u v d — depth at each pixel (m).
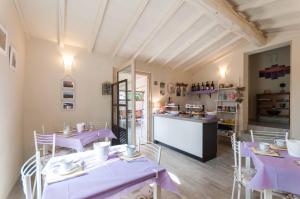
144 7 2.66
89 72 3.90
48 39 3.38
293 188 1.23
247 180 1.75
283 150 1.76
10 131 2.27
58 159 1.46
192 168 3.04
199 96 5.81
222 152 4.01
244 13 3.16
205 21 3.26
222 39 4.06
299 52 3.58
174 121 4.14
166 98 5.43
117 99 4.04
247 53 4.57
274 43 3.95
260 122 5.34
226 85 4.82
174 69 5.60
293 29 3.64
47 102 3.38
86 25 3.03
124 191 1.18
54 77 3.46
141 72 4.96
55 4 2.53
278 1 2.80
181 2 2.62
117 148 1.75
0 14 1.83
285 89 5.09
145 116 5.28
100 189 0.98
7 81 2.09
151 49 4.23
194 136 3.55
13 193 2.23
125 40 3.62
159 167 1.30
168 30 3.43
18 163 2.74
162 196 2.16
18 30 2.61
